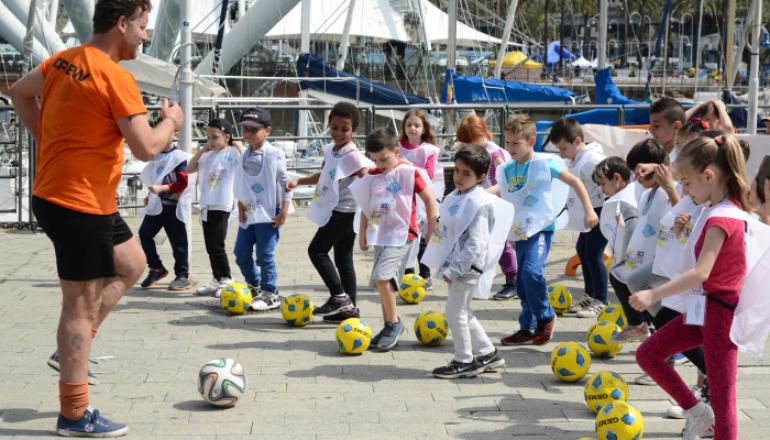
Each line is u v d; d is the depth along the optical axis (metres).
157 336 7.43
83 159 4.97
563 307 8.30
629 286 6.16
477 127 9.08
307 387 6.14
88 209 4.99
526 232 7.21
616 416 5.04
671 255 5.56
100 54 5.00
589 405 5.63
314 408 5.70
